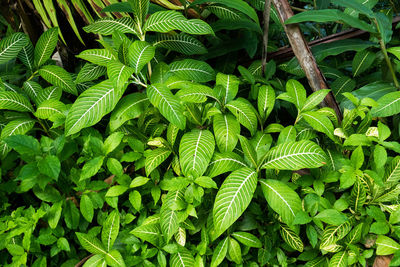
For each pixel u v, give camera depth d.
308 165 1.51
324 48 1.81
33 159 1.59
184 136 1.57
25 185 1.60
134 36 1.93
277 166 1.53
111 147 1.60
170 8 1.92
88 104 1.55
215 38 1.98
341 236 1.55
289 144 1.55
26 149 1.58
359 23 1.67
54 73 1.77
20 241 1.63
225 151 1.58
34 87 1.76
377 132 1.59
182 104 1.60
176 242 1.61
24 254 1.58
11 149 1.65
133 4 1.67
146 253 1.60
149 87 1.59
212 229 1.61
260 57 2.01
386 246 1.52
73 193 1.67
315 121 1.60
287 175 1.62
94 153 1.62
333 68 2.00
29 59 1.81
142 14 1.70
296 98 1.65
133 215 1.68
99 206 1.63
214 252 1.60
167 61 2.03
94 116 1.55
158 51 1.94
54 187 1.67
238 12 1.92
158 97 1.56
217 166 1.56
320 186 1.58
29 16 2.10
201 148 1.55
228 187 1.50
